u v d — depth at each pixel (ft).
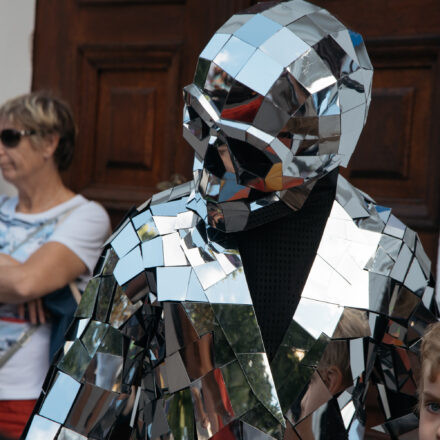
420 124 11.55
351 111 6.06
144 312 6.58
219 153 5.85
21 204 11.05
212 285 6.19
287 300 6.40
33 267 10.10
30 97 10.93
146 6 13.91
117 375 6.61
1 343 10.14
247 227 6.13
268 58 5.74
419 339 6.52
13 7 14.56
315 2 12.28
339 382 6.17
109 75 14.37
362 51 6.22
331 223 6.36
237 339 6.09
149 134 14.01
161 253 6.41
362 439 6.45
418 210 11.49
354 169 11.94
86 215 10.78
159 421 6.37
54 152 11.08
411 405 6.74
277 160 5.77
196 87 5.99
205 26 13.34
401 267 6.41
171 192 6.89
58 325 10.19
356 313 6.17
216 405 6.15
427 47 11.48
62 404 6.61
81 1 14.43
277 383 6.08
